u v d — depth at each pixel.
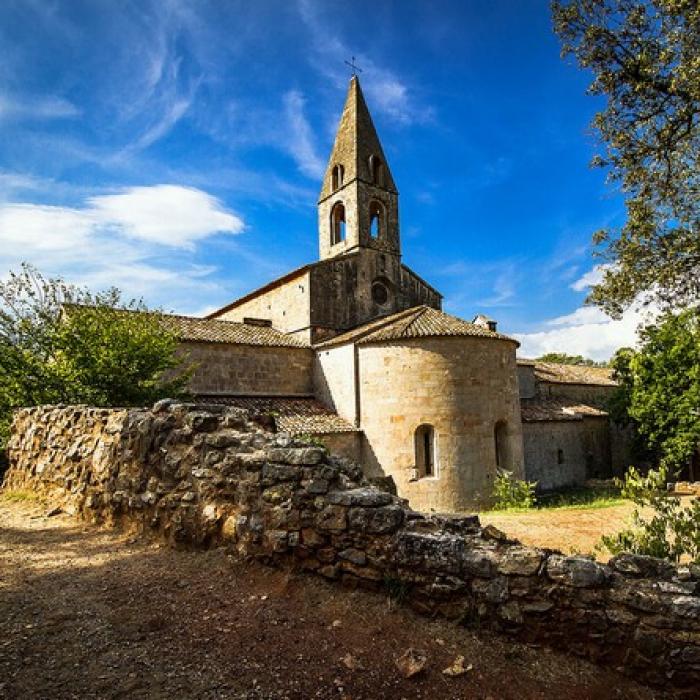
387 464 19.14
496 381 19.75
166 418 7.20
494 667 3.95
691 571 4.02
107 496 7.84
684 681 3.59
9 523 8.06
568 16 11.41
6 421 13.46
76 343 14.72
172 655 3.98
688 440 25.38
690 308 12.69
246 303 29.14
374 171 27.42
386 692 3.64
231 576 5.51
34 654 3.92
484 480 18.69
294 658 4.00
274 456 5.83
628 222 12.05
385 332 20.14
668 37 10.25
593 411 29.86
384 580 4.84
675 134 11.14
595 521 12.16
